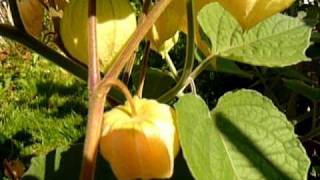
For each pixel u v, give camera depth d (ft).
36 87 4.40
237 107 0.71
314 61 1.80
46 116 3.86
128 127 0.62
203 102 0.68
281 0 0.74
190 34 0.79
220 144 0.69
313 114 1.57
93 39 0.71
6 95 4.37
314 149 1.83
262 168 0.68
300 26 0.80
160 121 0.63
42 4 0.92
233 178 0.68
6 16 3.87
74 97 4.15
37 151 3.37
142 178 0.62
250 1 0.74
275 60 0.75
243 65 1.84
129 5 0.82
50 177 0.89
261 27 0.80
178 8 0.82
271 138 0.69
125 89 0.65
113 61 0.80
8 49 5.18
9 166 1.24
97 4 0.80
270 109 0.70
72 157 0.90
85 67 0.93
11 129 3.67
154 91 1.26
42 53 0.93
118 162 0.62
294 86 1.39
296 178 0.67
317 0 1.89
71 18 0.81
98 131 0.63
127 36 0.80
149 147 0.62
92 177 0.62
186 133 0.63
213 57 0.79
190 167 0.62
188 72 0.81
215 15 0.78
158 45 0.85
